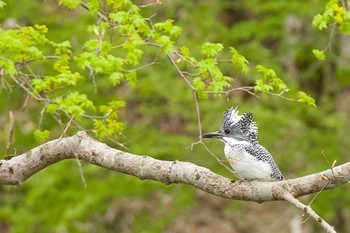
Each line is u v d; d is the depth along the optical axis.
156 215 17.45
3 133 14.92
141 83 15.15
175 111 15.31
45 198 15.12
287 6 15.14
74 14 15.95
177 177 7.59
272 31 15.84
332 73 17.03
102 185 15.09
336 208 16.34
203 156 15.09
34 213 15.16
